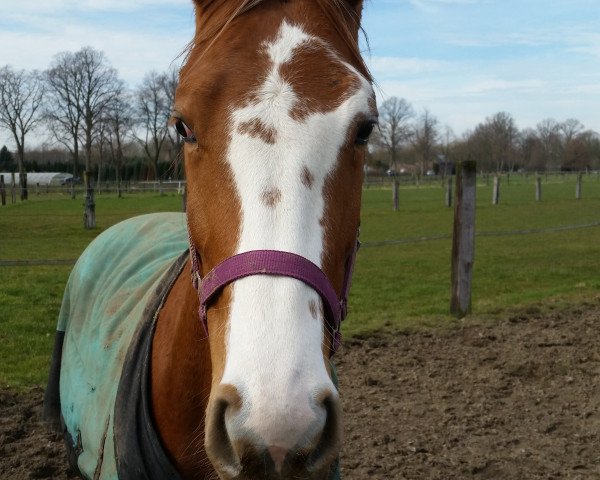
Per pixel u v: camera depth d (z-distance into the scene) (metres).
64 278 9.04
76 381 2.45
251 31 1.70
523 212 20.75
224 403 1.33
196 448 1.85
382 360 5.51
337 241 1.56
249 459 1.28
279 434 1.25
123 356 2.17
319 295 1.45
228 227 1.50
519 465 3.74
